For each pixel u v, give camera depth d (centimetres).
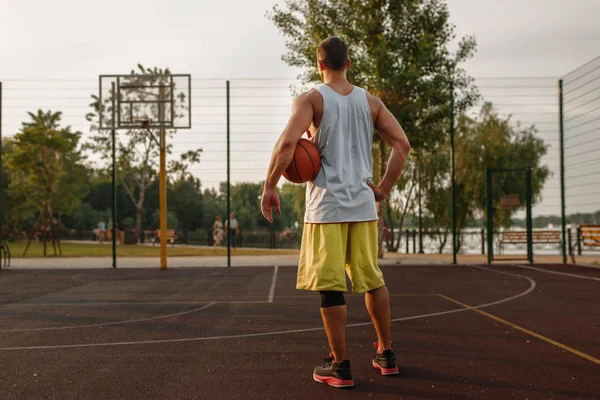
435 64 1672
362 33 1655
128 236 3319
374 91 1622
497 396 338
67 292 945
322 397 340
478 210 2531
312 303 789
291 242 2577
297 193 2719
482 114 2467
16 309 748
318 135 378
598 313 673
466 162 2425
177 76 1488
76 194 4156
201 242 2823
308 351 474
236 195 1598
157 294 909
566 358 436
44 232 2031
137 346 500
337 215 367
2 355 468
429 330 561
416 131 1653
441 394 343
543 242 1959
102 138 2302
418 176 2661
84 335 557
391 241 2591
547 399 332
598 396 337
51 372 409
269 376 391
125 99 1481
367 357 445
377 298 385
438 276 1173
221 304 784
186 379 385
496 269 1336
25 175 3888
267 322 628
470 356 445
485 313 676
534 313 675
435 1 1684
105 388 366
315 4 1712
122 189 5138
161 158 1461
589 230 1381
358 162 380
